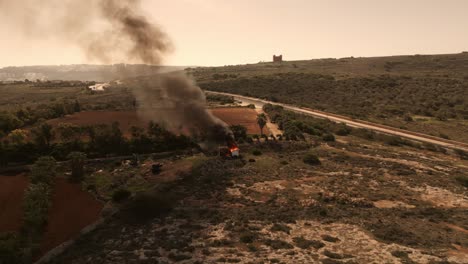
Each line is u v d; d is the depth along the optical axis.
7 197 44.91
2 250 29.83
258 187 49.44
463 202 45.09
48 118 94.19
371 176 54.56
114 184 50.06
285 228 36.22
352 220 38.75
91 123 87.19
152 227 37.41
